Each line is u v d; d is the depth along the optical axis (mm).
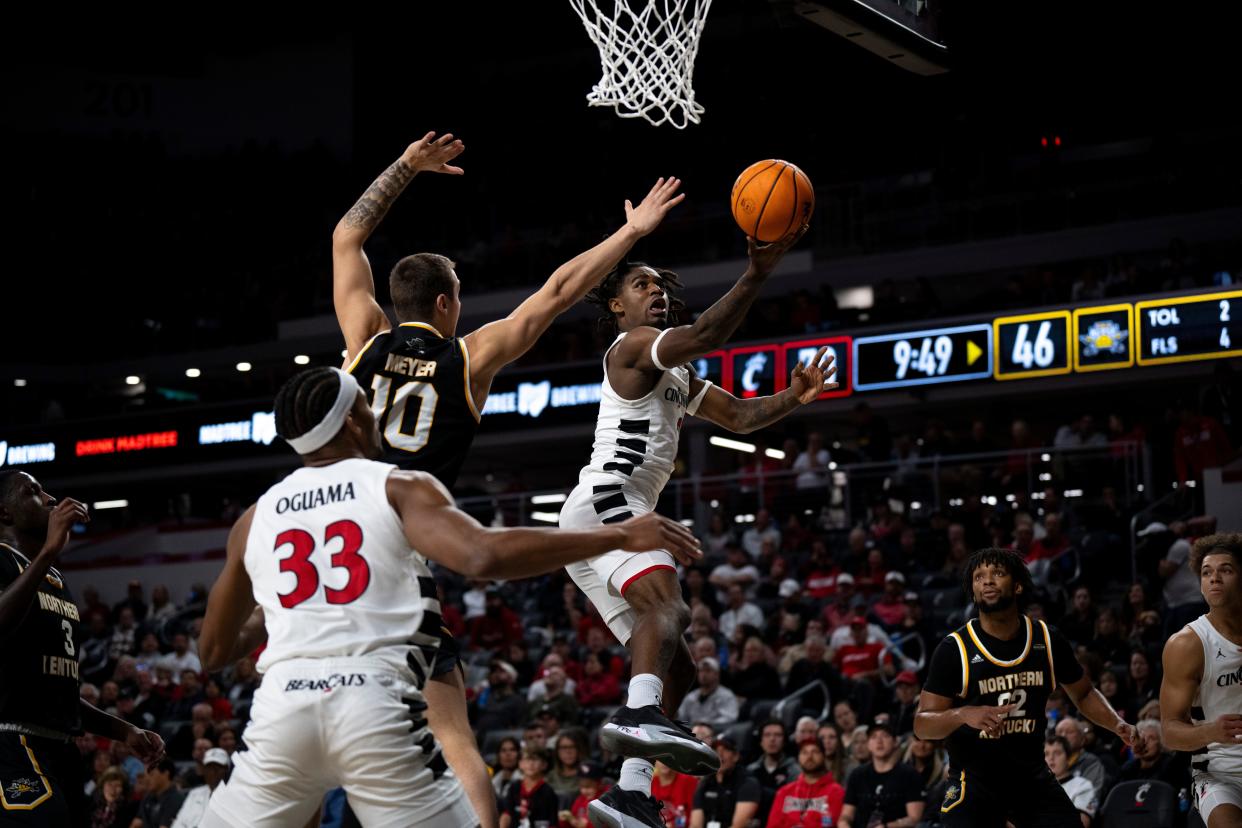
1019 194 22734
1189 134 23609
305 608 3494
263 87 30312
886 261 22875
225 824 3525
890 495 17844
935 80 25781
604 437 4957
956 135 24906
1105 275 21969
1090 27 25125
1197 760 5852
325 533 3529
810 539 17656
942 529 16484
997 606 5918
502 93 29578
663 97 6281
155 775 12547
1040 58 25375
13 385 27578
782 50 26641
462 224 27625
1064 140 25031
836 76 26297
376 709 3396
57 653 5223
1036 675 5941
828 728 10555
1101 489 17078
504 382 22375
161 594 19984
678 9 6328
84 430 24891
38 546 5453
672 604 4680
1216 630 5699
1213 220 21172
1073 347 18891
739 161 26500
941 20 7641
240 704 15883
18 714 5070
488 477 27203
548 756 11195
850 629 13641
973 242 22484
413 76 30203
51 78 29250
